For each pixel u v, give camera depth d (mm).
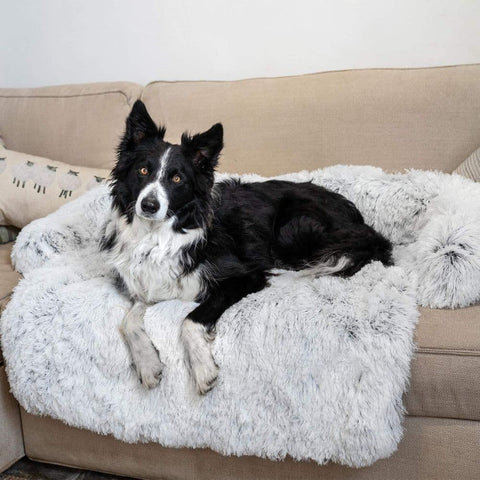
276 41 3156
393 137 2637
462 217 1985
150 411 1859
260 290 2041
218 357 1795
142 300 2111
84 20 3381
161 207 1926
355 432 1668
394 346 1686
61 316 1958
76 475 2150
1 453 2113
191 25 3236
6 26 3510
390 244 2328
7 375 2064
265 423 1765
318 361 1722
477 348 1665
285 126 2744
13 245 2520
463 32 2932
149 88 2977
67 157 3008
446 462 1762
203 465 1954
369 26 3020
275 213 2393
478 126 2541
